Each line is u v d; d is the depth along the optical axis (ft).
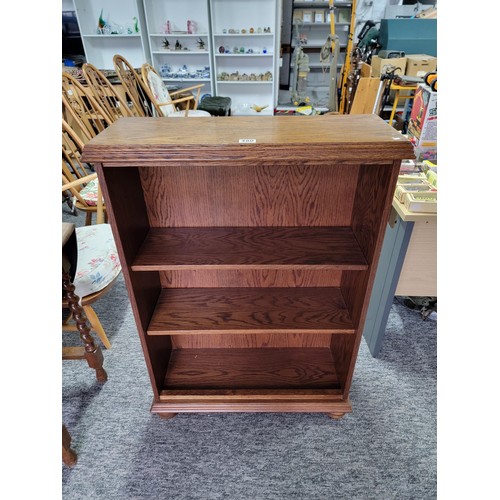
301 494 3.46
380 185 2.77
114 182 2.75
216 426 4.08
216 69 13.82
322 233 3.56
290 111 14.19
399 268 4.19
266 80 13.62
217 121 3.24
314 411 4.05
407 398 4.38
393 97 10.83
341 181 3.40
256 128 2.96
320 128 2.93
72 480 3.59
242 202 3.51
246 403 4.06
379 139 2.58
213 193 3.46
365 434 3.99
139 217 3.34
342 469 3.66
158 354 4.08
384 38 12.76
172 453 3.82
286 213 3.59
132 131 2.91
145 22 13.05
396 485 3.53
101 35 12.77
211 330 3.59
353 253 3.23
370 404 4.31
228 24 13.20
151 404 4.25
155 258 3.18
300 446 3.87
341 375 4.13
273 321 3.69
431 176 4.14
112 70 13.34
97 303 6.01
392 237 4.27
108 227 5.00
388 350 5.05
